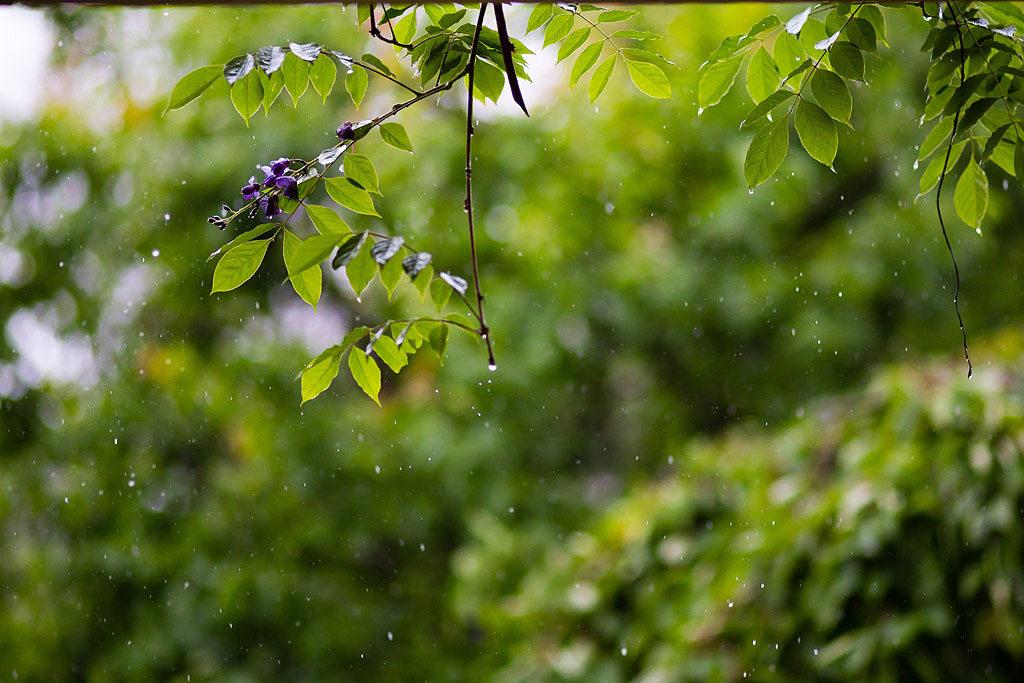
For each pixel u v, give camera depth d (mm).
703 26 7762
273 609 7797
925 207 7918
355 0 1935
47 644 7402
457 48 2168
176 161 7746
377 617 8219
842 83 2037
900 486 3785
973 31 2055
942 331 8148
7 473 7359
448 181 7820
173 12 7750
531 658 4754
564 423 8820
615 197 7914
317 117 7629
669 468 8875
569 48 2252
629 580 4676
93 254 7723
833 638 3873
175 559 7738
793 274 8234
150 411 7844
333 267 1762
